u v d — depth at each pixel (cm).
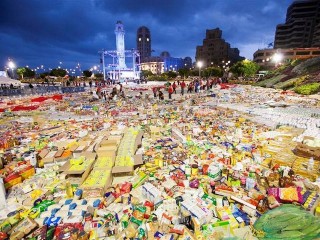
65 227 434
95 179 602
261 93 2628
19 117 1553
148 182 586
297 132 1026
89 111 1705
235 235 412
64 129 1198
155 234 410
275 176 582
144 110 1686
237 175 602
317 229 371
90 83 4197
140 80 6362
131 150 805
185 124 1212
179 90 3419
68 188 546
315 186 522
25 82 7375
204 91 3077
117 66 8838
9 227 438
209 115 1459
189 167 643
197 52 16075
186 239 393
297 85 2667
